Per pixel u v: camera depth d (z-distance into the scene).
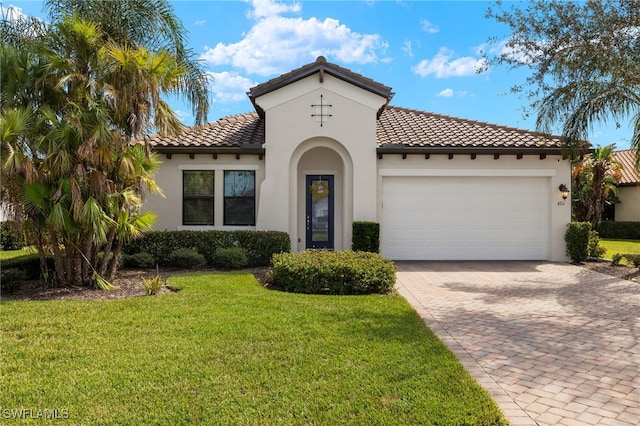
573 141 13.70
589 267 14.14
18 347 5.89
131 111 9.73
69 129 9.06
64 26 9.34
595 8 11.06
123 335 6.41
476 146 15.13
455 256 15.82
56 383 4.77
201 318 7.30
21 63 9.24
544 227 15.81
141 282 10.70
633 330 7.16
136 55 9.41
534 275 12.63
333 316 7.55
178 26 11.61
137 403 4.33
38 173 9.06
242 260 12.97
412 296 9.73
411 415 4.09
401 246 15.80
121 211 9.91
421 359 5.52
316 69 14.68
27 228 9.66
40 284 10.20
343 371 5.12
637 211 29.33
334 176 16.48
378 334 6.55
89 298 9.00
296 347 5.95
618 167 28.25
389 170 15.48
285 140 14.93
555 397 4.63
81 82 9.48
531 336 6.79
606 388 4.88
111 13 10.48
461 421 3.99
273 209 14.93
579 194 26.20
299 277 9.88
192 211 15.69
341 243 16.42
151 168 10.88
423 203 15.76
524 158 15.60
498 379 5.09
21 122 8.65
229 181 15.75
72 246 9.87
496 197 15.82
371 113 14.98
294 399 4.41
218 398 4.43
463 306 8.77
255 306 8.16
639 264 13.63
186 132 16.38
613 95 12.54
